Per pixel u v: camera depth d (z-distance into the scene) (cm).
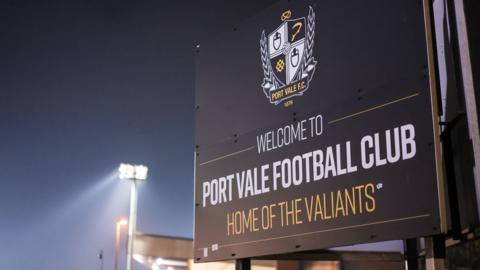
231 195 452
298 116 405
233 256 438
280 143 416
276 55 434
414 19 333
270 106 432
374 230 335
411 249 358
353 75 368
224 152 469
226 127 472
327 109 383
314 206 379
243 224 434
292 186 399
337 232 359
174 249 2195
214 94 495
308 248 376
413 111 324
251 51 461
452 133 351
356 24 373
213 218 466
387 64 346
